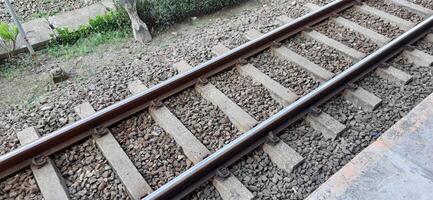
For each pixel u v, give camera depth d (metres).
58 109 4.21
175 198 3.21
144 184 3.33
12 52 5.09
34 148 3.48
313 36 5.19
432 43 5.07
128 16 5.65
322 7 5.53
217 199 3.28
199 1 5.84
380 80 4.48
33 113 4.17
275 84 4.39
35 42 5.28
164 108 4.07
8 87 4.65
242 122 3.90
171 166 3.55
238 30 5.48
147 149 3.72
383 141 3.28
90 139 3.77
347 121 3.97
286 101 4.16
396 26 5.41
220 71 4.59
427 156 3.14
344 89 4.26
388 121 3.96
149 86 4.48
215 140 3.78
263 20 5.70
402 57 4.82
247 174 3.46
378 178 3.00
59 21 5.79
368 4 5.91
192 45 5.22
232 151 3.46
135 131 3.90
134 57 5.07
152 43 5.37
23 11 6.15
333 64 4.75
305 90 4.37
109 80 4.63
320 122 3.87
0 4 6.32
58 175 3.43
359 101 4.14
